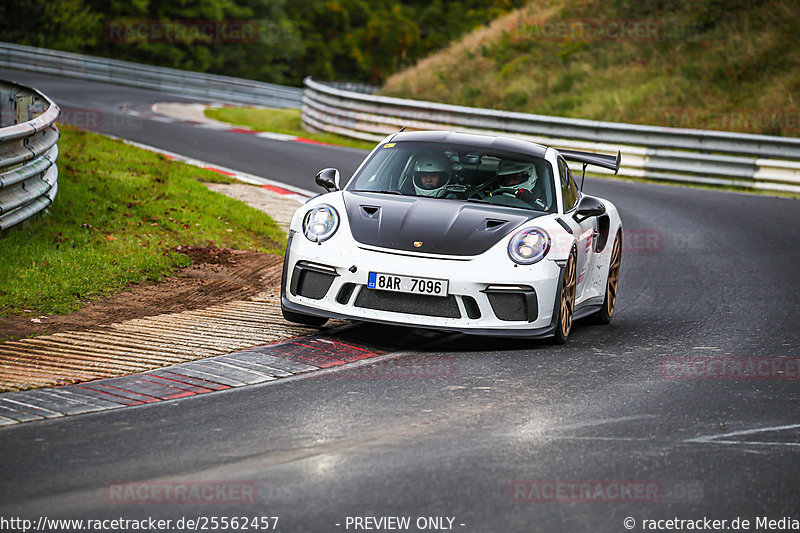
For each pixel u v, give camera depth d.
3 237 29.48
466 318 22.95
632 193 63.47
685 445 16.61
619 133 75.88
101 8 194.25
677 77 103.62
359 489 13.94
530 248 23.53
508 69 119.19
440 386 20.05
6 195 29.14
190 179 48.56
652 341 25.88
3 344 22.09
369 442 16.17
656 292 34.19
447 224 24.05
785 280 36.66
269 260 33.81
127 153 52.66
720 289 34.66
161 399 18.69
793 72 97.25
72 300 26.09
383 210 24.61
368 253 23.19
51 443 15.88
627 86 106.50
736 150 71.12
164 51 193.75
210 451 15.59
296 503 13.36
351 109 92.00
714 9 115.25
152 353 21.97
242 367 21.16
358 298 23.30
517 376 21.12
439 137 28.33
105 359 21.34
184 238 34.78
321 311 23.56
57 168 38.72
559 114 103.94
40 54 133.00
